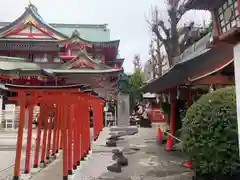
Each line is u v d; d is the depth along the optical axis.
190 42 17.55
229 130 4.82
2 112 21.52
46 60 28.30
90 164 8.02
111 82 20.91
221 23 4.23
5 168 7.70
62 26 36.47
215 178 5.24
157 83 9.38
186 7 4.54
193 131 5.20
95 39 35.06
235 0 3.76
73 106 7.46
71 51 26.78
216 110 5.05
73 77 20.64
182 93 9.38
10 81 20.39
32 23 28.09
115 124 23.62
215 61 7.00
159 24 18.20
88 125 9.88
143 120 22.16
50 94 6.38
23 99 6.23
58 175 6.80
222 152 4.79
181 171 7.05
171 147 10.39
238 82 3.86
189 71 7.16
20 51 27.97
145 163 8.15
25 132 18.48
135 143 12.60
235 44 3.96
